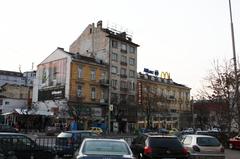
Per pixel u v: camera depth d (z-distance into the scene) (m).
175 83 94.31
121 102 69.19
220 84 32.66
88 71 66.31
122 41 73.94
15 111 56.75
